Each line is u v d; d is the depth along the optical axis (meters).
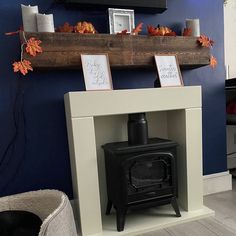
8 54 1.44
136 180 1.43
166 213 1.56
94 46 1.39
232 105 2.06
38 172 1.54
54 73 1.53
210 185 1.87
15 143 1.49
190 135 1.51
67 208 1.16
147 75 1.72
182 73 1.79
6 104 1.46
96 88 1.37
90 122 1.31
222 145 1.92
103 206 1.65
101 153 1.64
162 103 1.43
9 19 1.43
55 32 1.33
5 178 1.49
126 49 1.45
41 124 1.53
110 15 1.50
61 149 1.58
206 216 1.52
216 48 1.84
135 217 1.53
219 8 1.83
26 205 1.33
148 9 1.62
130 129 1.46
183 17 1.76
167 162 1.43
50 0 1.50
